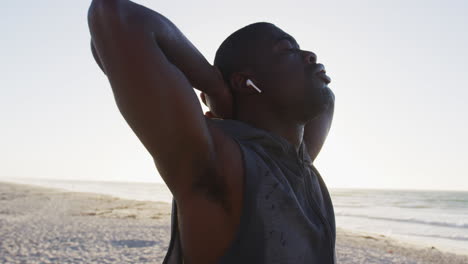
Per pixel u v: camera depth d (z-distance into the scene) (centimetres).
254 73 123
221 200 97
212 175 95
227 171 97
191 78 109
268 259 98
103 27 85
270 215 100
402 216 3825
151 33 89
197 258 98
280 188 103
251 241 97
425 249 1694
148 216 2341
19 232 1428
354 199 7612
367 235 2117
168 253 108
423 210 4769
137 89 85
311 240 108
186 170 93
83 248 1170
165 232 1577
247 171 100
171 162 92
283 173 113
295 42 133
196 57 108
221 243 97
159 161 93
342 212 4272
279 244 100
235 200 98
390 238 2055
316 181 136
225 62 128
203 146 91
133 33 86
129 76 85
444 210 4822
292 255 101
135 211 2683
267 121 124
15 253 1064
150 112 86
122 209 2822
